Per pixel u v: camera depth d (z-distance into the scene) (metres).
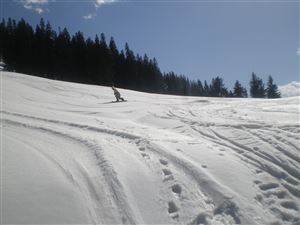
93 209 4.04
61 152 5.99
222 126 8.27
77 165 5.28
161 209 4.13
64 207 3.98
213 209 4.12
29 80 27.56
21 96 17.08
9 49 50.53
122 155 5.80
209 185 4.57
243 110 11.99
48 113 11.34
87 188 4.50
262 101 17.22
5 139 6.64
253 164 5.41
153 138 6.96
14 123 8.64
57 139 7.01
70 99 18.72
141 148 6.29
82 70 53.12
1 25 57.81
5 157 5.35
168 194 4.46
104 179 4.77
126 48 60.19
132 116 11.64
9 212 3.76
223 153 5.91
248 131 7.44
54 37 60.44
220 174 4.93
